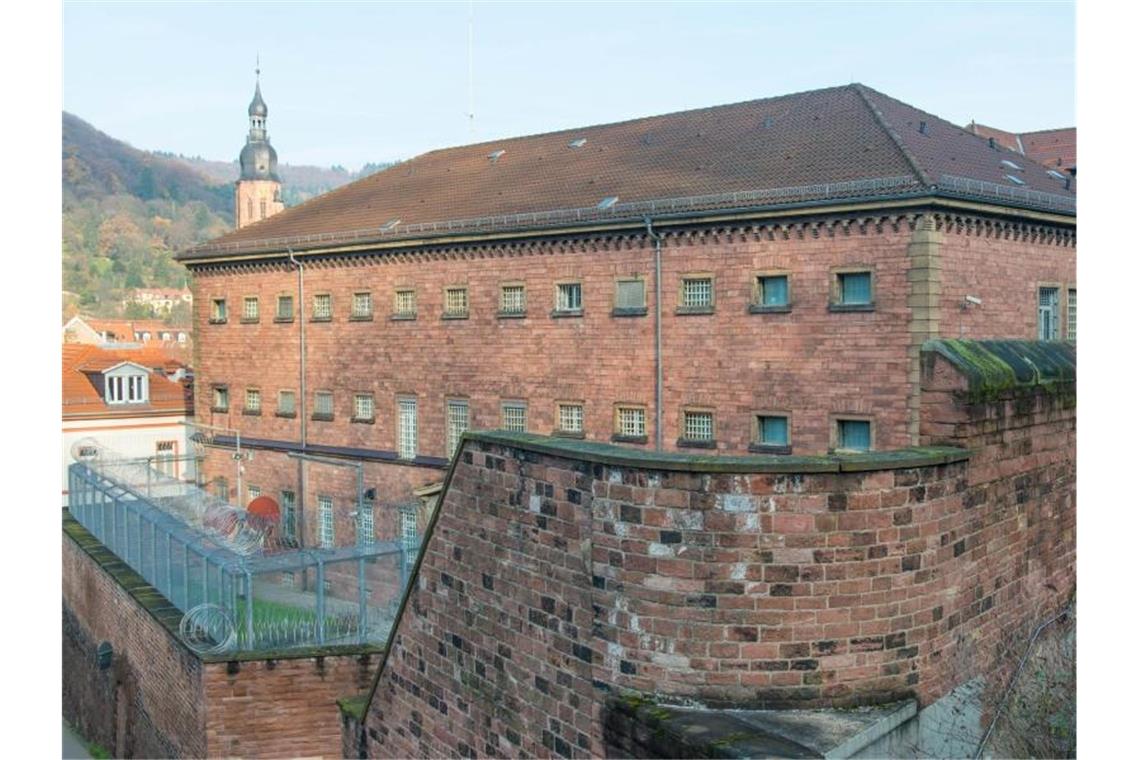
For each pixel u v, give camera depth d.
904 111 42.16
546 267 42.75
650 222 38.25
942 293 32.91
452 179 54.03
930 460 11.24
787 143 40.22
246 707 23.69
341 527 52.12
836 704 10.75
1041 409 13.20
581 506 11.85
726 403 37.16
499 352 44.75
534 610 12.62
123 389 68.44
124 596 30.66
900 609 10.98
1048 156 78.06
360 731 16.73
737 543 10.68
